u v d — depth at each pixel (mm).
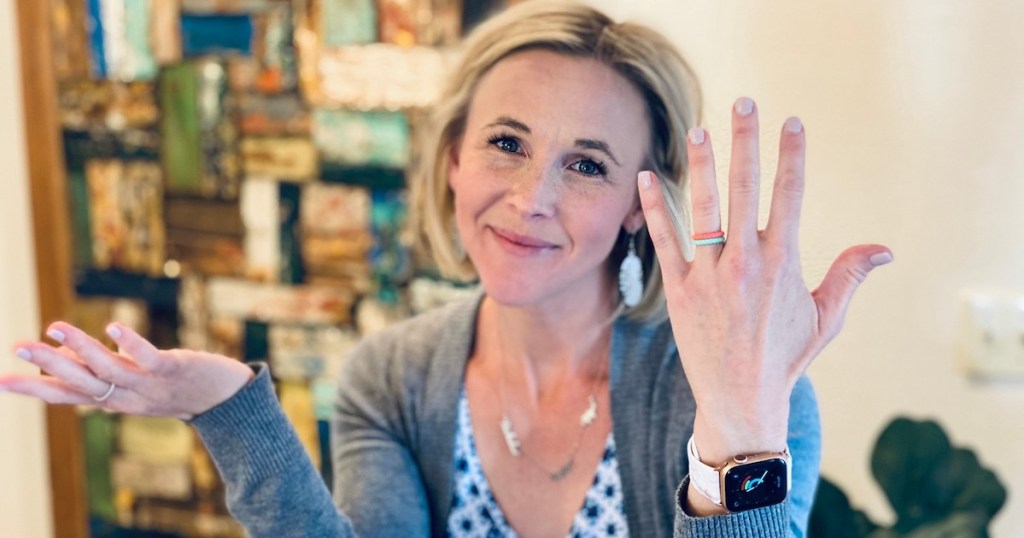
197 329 1506
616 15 930
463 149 871
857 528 1182
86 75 1466
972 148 1098
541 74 816
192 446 1557
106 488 1616
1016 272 1121
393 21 1291
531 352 899
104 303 1548
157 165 1468
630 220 840
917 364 1183
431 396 917
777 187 611
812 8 1014
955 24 1070
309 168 1382
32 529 1666
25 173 1535
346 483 913
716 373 635
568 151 810
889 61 1071
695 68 985
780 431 644
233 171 1427
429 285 1355
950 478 1151
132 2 1418
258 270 1448
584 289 873
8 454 1644
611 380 859
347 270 1396
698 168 613
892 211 1123
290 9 1339
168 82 1426
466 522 909
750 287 615
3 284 1582
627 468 846
